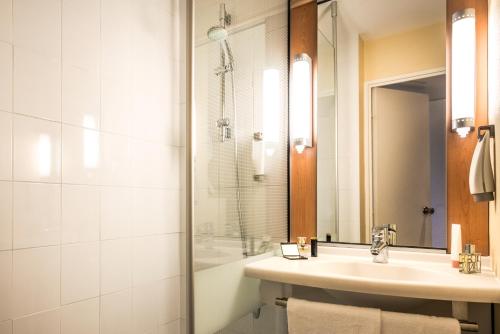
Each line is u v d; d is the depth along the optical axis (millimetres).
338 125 1827
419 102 1637
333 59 1854
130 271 1245
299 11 1952
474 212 1464
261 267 1479
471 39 1464
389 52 1722
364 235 1729
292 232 1913
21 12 963
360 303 1380
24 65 964
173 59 1480
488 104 1443
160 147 1395
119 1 1254
